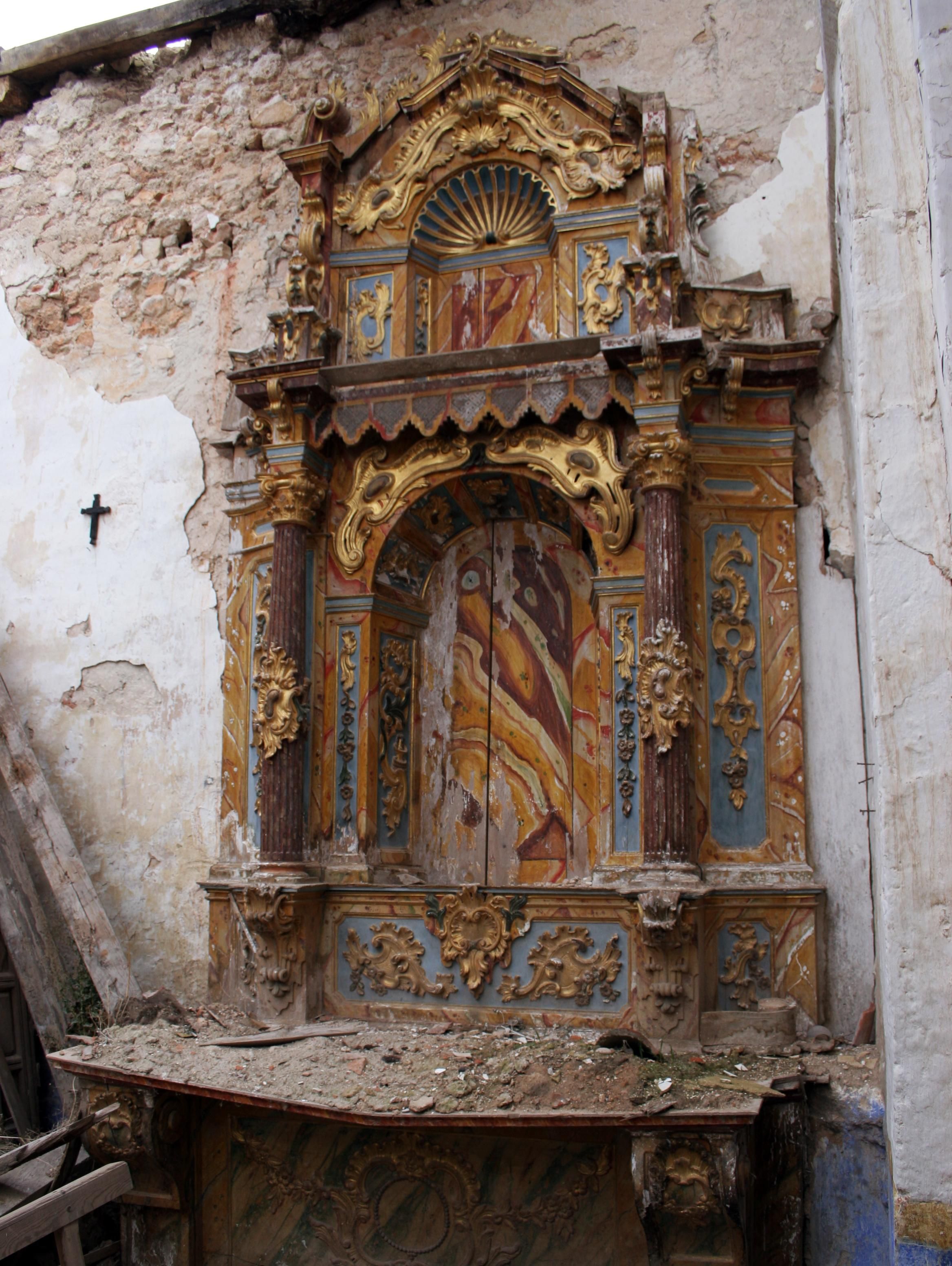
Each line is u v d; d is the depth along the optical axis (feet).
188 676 20.99
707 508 17.21
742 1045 15.47
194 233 22.35
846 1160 14.19
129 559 21.80
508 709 19.39
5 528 22.85
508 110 18.97
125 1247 16.48
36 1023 19.35
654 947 15.62
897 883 11.84
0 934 20.56
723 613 16.99
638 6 19.69
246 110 22.35
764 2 19.04
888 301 12.66
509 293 19.65
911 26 12.96
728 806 16.60
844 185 14.79
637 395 16.79
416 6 21.36
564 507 18.54
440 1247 15.14
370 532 18.79
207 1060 15.81
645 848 15.93
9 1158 14.64
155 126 23.06
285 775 17.87
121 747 21.27
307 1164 15.93
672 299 16.72
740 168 18.65
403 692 19.49
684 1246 13.61
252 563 20.26
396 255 19.40
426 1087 14.38
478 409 17.88
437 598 20.21
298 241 19.29
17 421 23.09
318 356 18.70
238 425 21.11
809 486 17.37
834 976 16.20
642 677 16.20
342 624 18.74
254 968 17.97
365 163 19.94
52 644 22.09
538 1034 16.08
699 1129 12.98
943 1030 11.52
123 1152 15.88
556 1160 14.88
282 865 17.58
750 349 16.98
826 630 16.97
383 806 18.71
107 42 23.02
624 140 18.34
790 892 16.03
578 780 18.54
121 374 22.45
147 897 20.57
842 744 16.63
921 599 12.10
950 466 11.66
